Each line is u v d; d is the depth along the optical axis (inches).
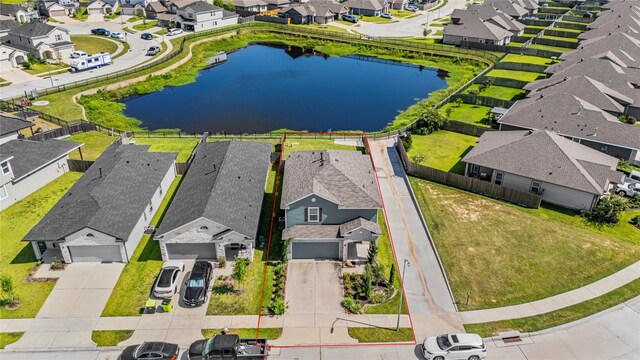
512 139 1987.0
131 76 3339.1
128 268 1438.2
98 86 3100.4
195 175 1750.7
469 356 1125.7
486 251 1530.5
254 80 3545.8
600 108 2389.3
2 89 2977.4
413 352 1159.0
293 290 1358.3
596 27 4279.0
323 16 5162.4
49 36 3639.3
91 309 1282.0
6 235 1595.7
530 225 1669.5
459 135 2466.8
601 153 1980.8
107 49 3996.1
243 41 4626.0
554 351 1155.3
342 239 1445.6
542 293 1350.9
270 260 1480.1
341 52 4318.4
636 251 1533.0
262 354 1122.0
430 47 4249.5
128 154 1844.2
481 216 1724.9
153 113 2851.9
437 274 1430.9
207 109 2935.5
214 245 1470.2
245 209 1539.1
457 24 4414.4
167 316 1262.3
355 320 1255.5
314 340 1189.1
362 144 2352.4
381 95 3228.3
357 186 1526.8
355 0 5762.8
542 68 3491.6
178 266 1406.3
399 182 1980.8
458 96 2972.4
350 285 1375.5
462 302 1317.7
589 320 1249.4
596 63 2807.6
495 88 3216.0
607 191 1774.1
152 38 4340.6
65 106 2753.4
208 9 4653.1
